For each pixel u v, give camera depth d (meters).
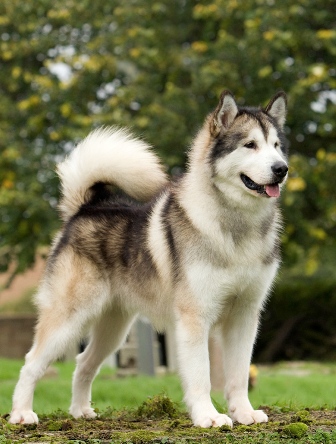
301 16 14.26
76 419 6.25
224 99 5.64
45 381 10.30
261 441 4.80
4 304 22.08
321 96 14.62
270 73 13.96
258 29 14.05
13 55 15.39
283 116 6.04
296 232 14.56
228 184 5.54
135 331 12.60
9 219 14.62
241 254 5.51
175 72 14.62
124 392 9.15
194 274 5.50
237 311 5.79
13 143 14.96
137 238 6.09
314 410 6.52
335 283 17.67
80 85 14.86
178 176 6.32
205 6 14.73
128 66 14.51
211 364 10.07
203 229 5.51
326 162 13.57
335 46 13.81
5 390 9.23
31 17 15.50
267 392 9.18
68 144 15.26
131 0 15.26
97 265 6.22
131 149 6.39
